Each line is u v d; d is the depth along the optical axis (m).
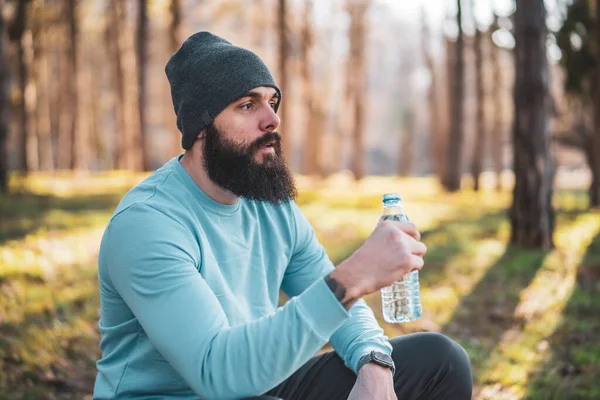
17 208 11.69
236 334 1.73
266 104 2.01
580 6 14.38
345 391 2.21
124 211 1.88
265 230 2.21
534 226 8.98
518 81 9.12
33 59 23.83
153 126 36.47
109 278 1.93
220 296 1.95
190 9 29.70
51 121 31.73
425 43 31.56
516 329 5.17
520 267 7.51
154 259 1.80
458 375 2.20
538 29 9.01
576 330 5.06
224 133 1.96
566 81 14.93
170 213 1.89
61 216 10.86
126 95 27.34
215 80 1.95
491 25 22.62
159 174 2.04
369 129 60.78
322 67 36.00
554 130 17.41
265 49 28.20
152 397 1.94
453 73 22.83
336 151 37.25
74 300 5.46
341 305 1.71
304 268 2.39
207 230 1.99
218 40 2.08
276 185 2.00
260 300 2.12
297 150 43.94
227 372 1.71
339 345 2.23
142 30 22.48
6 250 7.29
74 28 25.22
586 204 16.58
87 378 3.91
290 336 1.70
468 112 39.44
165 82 30.20
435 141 31.56
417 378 2.19
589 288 6.46
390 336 4.88
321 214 13.31
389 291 2.30
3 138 14.55
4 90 14.37
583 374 4.04
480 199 18.70
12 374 3.73
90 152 35.62
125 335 1.99
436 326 5.18
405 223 1.81
